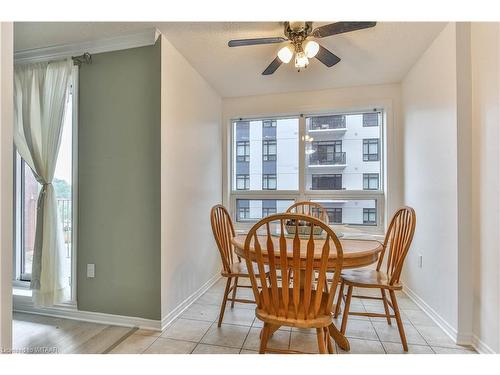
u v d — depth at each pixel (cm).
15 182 265
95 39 216
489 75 167
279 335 198
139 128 214
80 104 226
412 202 271
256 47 234
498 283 160
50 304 221
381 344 185
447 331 198
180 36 215
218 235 217
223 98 358
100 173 221
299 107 337
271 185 359
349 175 336
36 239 226
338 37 217
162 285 210
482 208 174
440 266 210
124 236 216
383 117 324
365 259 166
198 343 187
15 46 225
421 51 239
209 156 313
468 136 184
